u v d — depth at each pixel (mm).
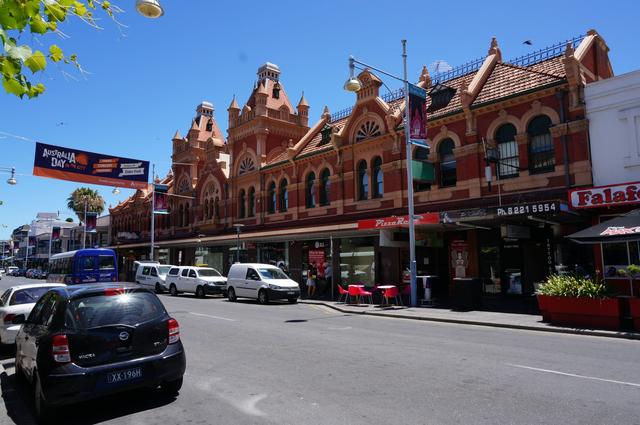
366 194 25375
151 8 7285
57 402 5535
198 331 12609
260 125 33250
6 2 2975
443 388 6633
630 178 15648
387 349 9711
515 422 5203
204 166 40156
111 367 5855
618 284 15516
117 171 25250
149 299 6645
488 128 19609
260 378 7410
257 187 33062
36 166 22984
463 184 20234
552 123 17594
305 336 11602
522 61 21344
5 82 3164
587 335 11695
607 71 21375
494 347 9891
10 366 9336
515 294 19047
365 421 5316
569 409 5652
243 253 33812
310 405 5969
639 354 9086
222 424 5414
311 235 24219
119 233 49844
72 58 3484
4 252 149625
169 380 6406
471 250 20516
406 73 18562
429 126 21734
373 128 25078
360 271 24469
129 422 5598
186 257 42000
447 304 18609
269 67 36375
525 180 18234
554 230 17562
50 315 6398
